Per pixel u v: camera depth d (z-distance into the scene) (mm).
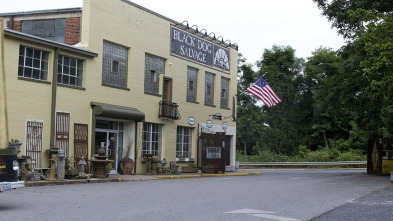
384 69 19266
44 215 8930
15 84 17188
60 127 19062
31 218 8531
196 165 28094
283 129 57844
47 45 18484
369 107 26266
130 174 22719
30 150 17656
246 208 10688
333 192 15297
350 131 54250
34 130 17875
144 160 24141
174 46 26938
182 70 27688
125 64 23375
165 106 25859
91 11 20984
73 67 20219
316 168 43094
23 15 23453
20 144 16297
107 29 21891
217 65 31469
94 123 20719
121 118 22094
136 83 23797
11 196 12242
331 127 56344
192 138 29047
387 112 22219
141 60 24203
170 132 26719
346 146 53344
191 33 28625
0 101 11164
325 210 10586
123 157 23422
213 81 31312
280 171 36156
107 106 21125
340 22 26062
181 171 26781
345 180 21766
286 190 15836
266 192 14938
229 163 33031
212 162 27344
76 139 19828
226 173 28391
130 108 23062
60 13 22750
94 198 12023
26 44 17719
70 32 22469
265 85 29828
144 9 24453
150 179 21250
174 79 26906
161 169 24734
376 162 27312
